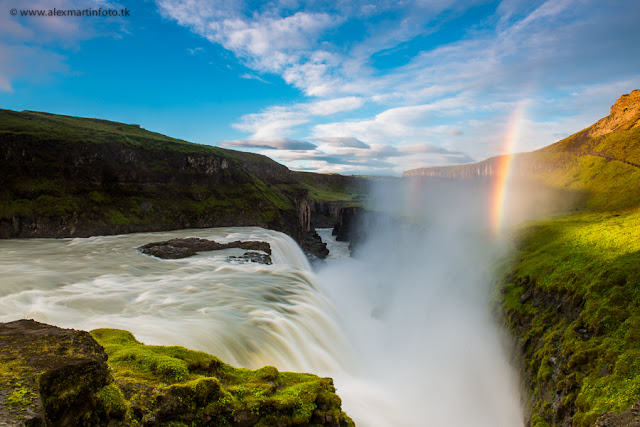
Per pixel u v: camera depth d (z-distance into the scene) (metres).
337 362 28.52
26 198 70.50
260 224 107.88
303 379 16.41
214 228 96.56
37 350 8.75
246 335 24.25
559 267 32.16
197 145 128.12
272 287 37.53
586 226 46.22
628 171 96.31
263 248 60.66
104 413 8.84
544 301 29.83
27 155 74.06
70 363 8.22
